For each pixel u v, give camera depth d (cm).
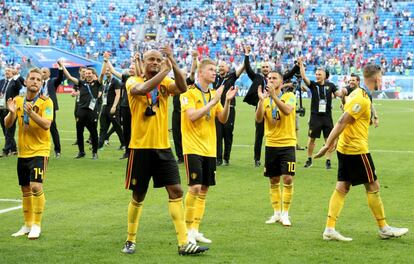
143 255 844
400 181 1503
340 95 1719
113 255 843
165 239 936
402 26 6581
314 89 1728
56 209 1158
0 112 1916
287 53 6525
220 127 1739
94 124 1880
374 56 6338
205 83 957
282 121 1054
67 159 1880
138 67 873
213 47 6738
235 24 6912
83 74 1878
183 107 939
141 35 6800
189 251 841
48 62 5662
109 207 1179
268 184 1451
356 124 929
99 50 6644
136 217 860
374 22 6662
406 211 1151
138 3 7106
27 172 957
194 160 930
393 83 5669
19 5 6675
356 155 928
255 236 957
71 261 812
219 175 1585
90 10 6956
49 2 6850
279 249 877
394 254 855
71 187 1395
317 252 862
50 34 6619
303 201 1246
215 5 7106
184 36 6831
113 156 1959
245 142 2403
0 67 5459
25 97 959
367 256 843
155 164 855
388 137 2600
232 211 1148
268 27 6869
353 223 1053
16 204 1205
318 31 6700
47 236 952
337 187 941
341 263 808
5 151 1934
